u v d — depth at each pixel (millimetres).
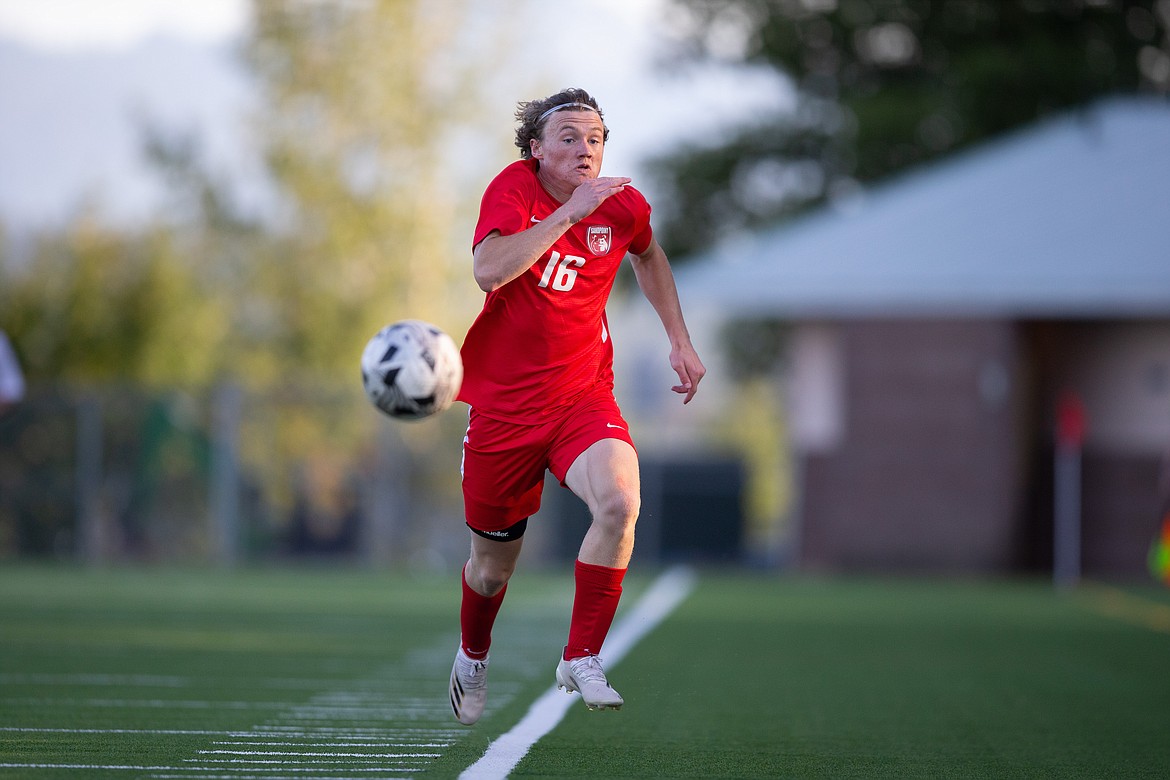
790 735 23297
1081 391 79188
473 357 19547
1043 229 76750
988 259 74500
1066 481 73062
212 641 38156
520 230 18781
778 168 128250
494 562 20188
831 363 77688
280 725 22922
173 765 18656
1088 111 89250
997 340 74250
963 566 74625
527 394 19328
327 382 109500
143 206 113500
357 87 110375
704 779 18641
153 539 82688
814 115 127062
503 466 19484
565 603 53031
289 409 86562
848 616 49812
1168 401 77125
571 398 19484
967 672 33750
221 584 62812
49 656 33875
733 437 156875
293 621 44781
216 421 83688
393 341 18422
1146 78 117625
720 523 85250
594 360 19797
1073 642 41562
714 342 144500
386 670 31859
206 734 21719
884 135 114875
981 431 74438
